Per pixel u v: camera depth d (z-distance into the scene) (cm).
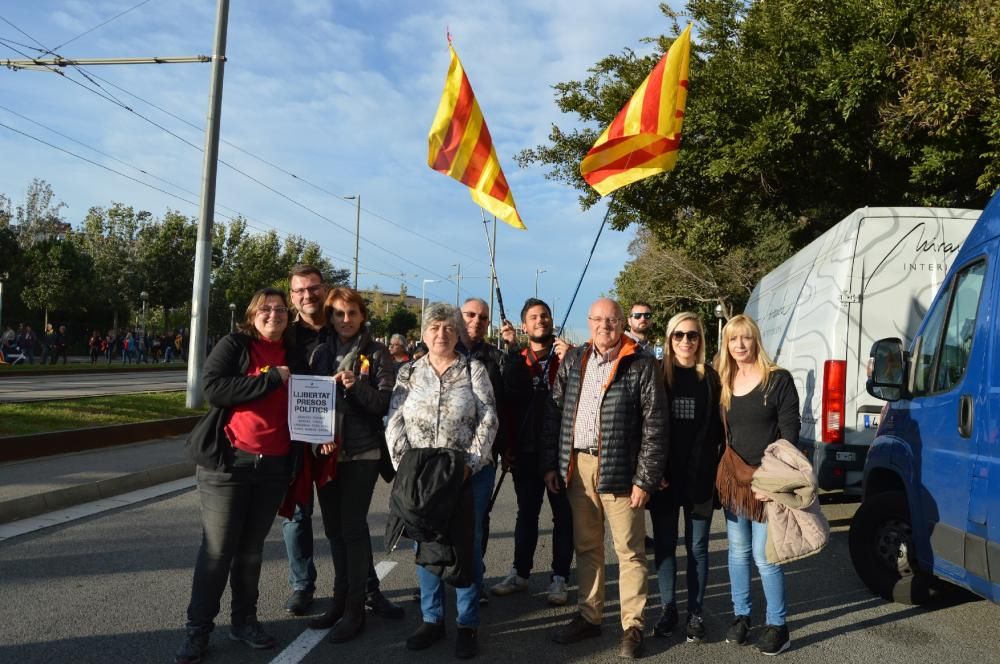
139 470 891
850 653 433
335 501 451
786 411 441
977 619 495
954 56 1081
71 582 518
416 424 425
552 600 513
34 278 4650
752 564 638
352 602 435
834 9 1216
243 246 6019
